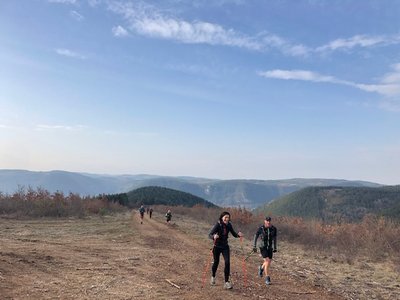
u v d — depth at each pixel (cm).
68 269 1303
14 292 970
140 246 2072
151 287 1088
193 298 986
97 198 7331
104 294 995
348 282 1374
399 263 1744
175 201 14012
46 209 4406
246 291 1098
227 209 4425
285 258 1920
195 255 1798
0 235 2252
